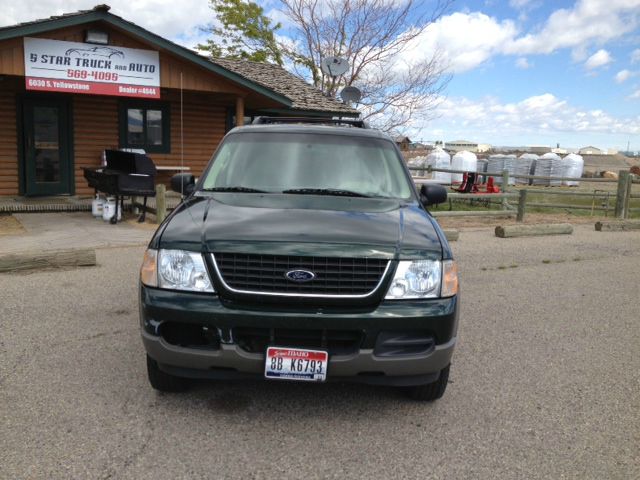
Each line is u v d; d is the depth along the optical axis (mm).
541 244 10594
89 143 13828
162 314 3174
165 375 3533
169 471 2838
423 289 3238
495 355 4699
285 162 4480
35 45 10766
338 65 16719
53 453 2955
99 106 13836
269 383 3938
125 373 4004
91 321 5113
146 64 11898
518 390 4008
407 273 3229
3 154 13008
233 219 3502
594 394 3980
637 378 4301
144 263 3357
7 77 11750
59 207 12109
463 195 13445
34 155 13273
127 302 5719
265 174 4367
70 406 3486
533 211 17266
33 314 5266
